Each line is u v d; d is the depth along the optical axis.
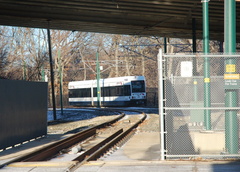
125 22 37.28
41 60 61.78
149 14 33.91
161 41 80.69
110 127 30.88
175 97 20.47
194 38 34.81
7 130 18.27
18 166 12.14
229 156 13.02
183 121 21.47
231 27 13.23
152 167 11.41
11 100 18.84
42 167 11.88
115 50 98.25
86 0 29.34
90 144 20.50
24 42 71.88
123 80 66.94
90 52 110.50
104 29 41.41
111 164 12.07
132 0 28.98
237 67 13.44
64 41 94.12
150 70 99.69
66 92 109.00
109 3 30.14
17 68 68.12
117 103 68.19
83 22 36.84
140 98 65.81
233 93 13.32
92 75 113.50
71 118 45.22
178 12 32.75
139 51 91.31
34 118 21.83
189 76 13.91
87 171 11.15
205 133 14.82
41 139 22.06
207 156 13.03
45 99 23.56
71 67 112.50
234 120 13.38
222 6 29.78
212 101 25.81
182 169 11.06
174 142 15.35
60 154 16.81
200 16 34.22
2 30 65.19
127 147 18.33
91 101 75.19
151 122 33.38
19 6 31.27
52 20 35.78
